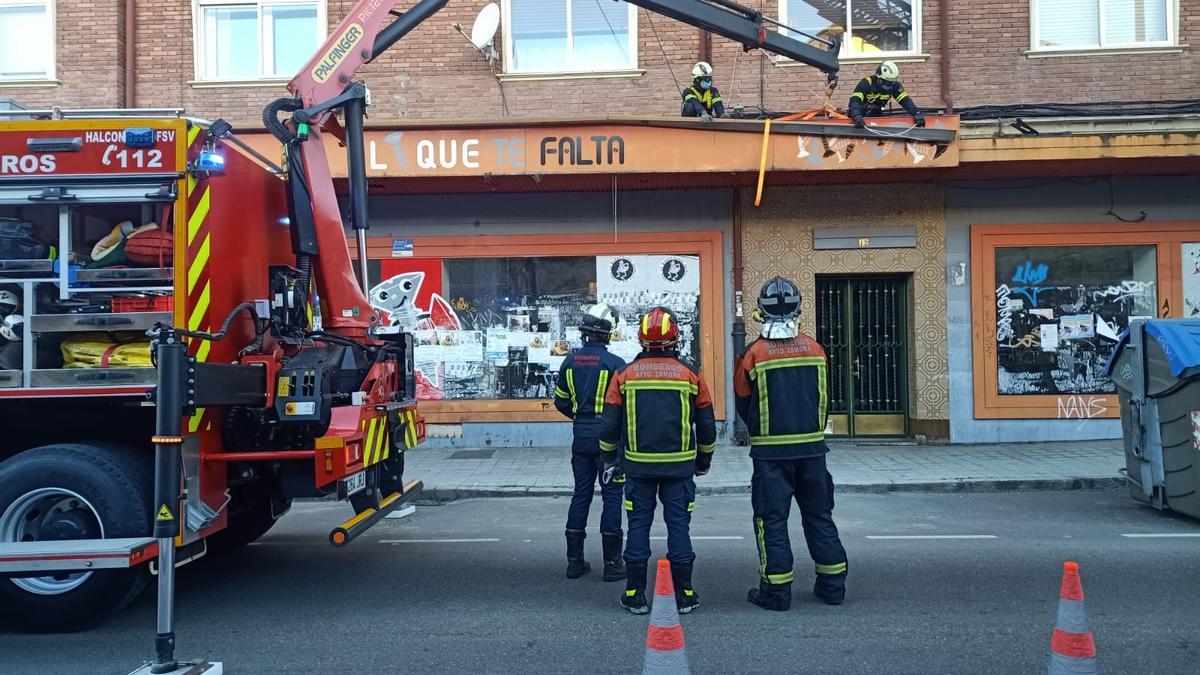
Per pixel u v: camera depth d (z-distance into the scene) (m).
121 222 5.25
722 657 4.48
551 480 9.97
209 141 5.20
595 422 6.05
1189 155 10.78
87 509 5.03
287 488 5.51
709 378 12.24
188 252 5.04
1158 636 4.74
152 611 5.47
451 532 7.75
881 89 11.04
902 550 6.77
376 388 6.06
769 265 12.27
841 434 12.56
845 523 7.85
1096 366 12.21
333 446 5.24
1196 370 7.45
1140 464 8.25
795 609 5.28
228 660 4.56
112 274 5.01
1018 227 12.13
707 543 7.11
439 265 12.46
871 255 12.23
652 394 5.13
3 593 4.93
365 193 6.73
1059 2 12.02
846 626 4.95
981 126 10.97
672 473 5.13
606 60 12.31
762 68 12.09
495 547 7.13
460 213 12.41
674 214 12.33
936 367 12.20
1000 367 12.23
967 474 9.88
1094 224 12.09
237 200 5.62
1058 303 12.22
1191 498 7.62
